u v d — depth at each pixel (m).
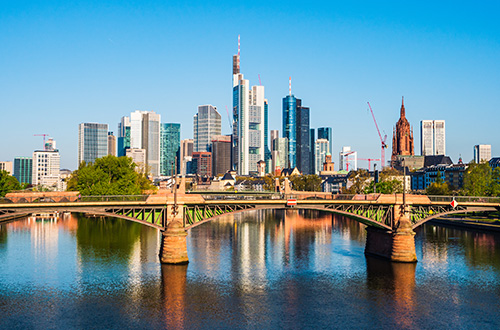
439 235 151.25
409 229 108.19
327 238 146.50
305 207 105.56
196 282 88.38
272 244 132.88
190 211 103.00
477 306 76.94
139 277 91.06
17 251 116.38
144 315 71.19
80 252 115.19
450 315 72.94
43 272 94.19
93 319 69.44
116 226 172.38
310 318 71.06
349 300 79.44
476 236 148.88
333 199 111.25
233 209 105.06
